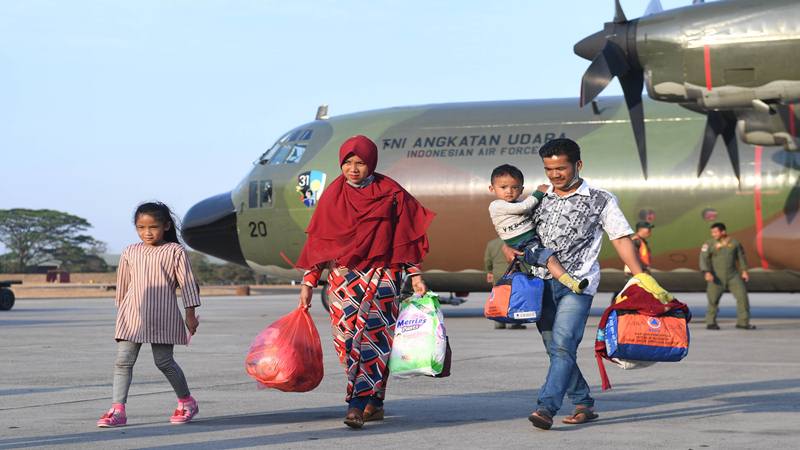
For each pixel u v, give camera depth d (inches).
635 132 587.8
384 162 807.7
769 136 605.6
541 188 264.1
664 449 220.5
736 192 721.0
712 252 669.3
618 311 245.0
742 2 538.0
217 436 245.1
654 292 244.7
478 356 477.1
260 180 856.9
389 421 269.6
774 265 722.2
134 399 322.3
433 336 262.5
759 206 716.0
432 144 800.9
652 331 241.9
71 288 2486.5
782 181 710.5
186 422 268.7
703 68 538.0
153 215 269.3
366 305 262.1
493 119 797.2
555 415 264.8
